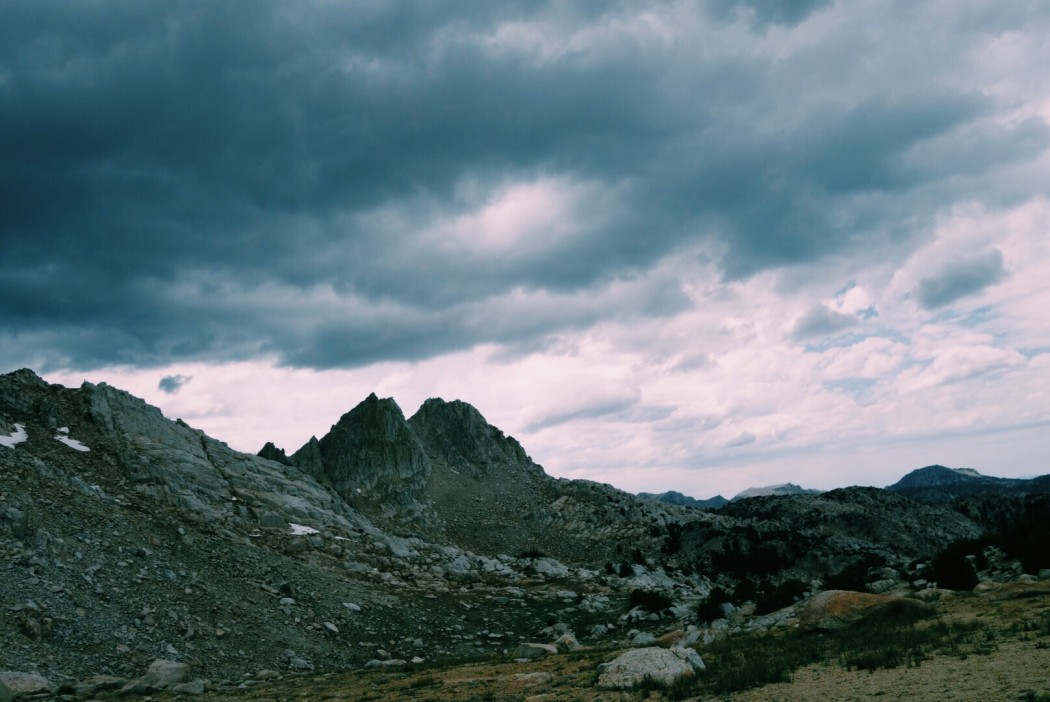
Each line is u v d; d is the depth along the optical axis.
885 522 142.25
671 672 26.08
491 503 152.88
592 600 82.94
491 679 32.50
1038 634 23.45
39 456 68.38
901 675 20.78
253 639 50.00
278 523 84.12
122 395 96.06
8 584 40.94
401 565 86.62
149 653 41.91
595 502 154.62
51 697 31.77
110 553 51.62
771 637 35.53
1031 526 54.59
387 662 46.81
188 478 85.38
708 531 137.25
